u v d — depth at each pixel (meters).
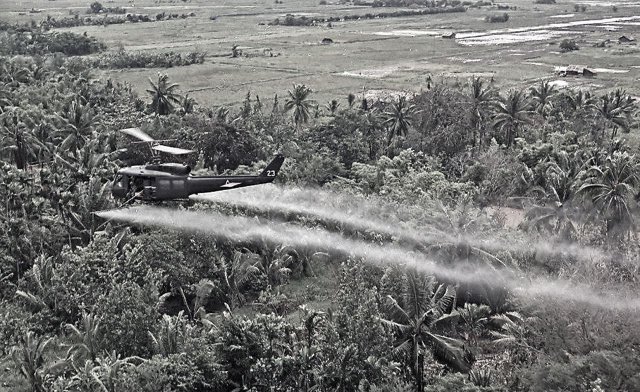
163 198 50.94
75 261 62.25
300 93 119.69
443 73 189.12
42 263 63.22
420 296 51.62
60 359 52.34
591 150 90.81
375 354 48.44
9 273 67.62
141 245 63.09
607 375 42.94
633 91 160.00
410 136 105.56
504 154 94.81
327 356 47.47
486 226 63.38
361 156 102.38
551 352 49.06
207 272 65.81
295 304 65.69
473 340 57.22
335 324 49.62
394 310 52.44
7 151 95.69
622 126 118.75
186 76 187.38
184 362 47.75
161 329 50.72
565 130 108.62
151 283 55.28
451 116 105.12
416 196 73.94
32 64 158.75
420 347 52.38
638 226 73.38
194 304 64.69
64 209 71.25
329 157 95.00
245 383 49.47
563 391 43.22
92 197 69.62
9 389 51.41
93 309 55.81
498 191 86.94
